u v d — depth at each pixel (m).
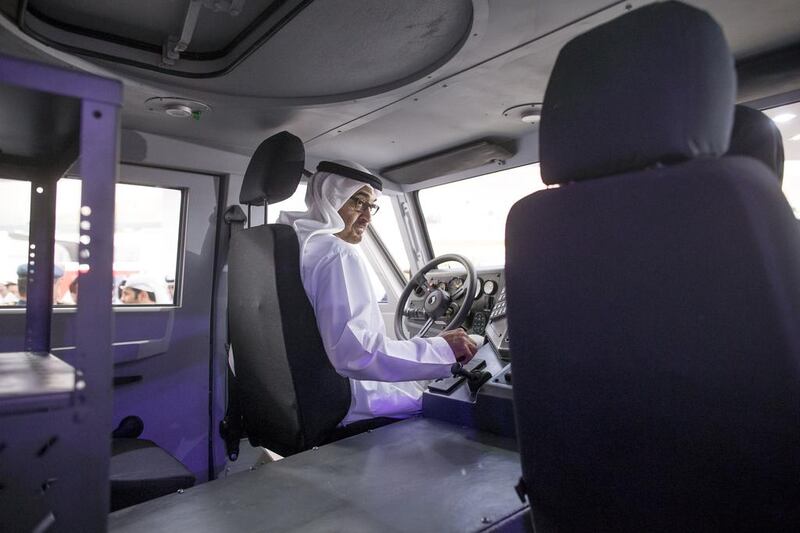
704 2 1.57
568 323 0.88
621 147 0.79
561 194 0.86
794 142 2.16
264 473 1.43
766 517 0.71
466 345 1.95
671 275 0.74
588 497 0.91
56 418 0.69
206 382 2.69
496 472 1.39
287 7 1.58
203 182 2.71
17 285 2.14
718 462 0.74
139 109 2.25
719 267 0.70
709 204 0.69
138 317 2.53
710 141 0.73
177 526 1.15
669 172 0.73
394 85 2.06
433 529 1.11
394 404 2.06
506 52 1.77
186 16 1.57
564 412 0.92
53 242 1.26
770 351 0.67
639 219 0.76
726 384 0.71
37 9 1.61
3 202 2.07
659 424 0.79
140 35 1.78
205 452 2.68
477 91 2.18
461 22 1.65
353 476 1.39
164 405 2.57
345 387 1.92
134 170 2.52
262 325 1.91
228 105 2.20
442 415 1.87
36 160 1.20
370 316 1.96
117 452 1.97
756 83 1.99
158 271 2.62
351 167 2.11
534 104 2.33
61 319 2.23
